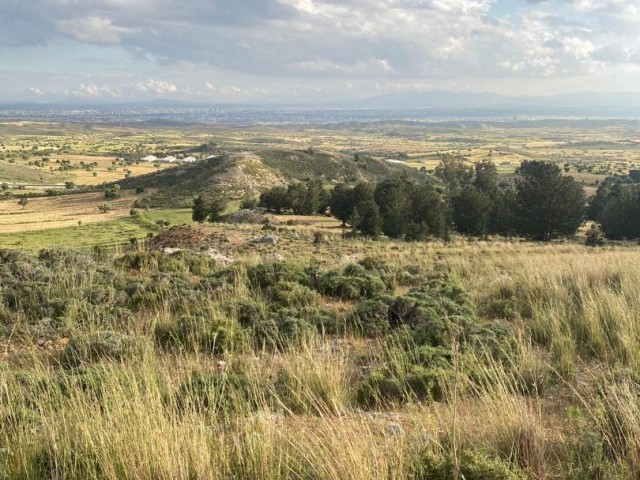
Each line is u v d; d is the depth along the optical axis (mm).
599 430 3650
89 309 7664
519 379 4996
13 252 12094
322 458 3178
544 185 55812
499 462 3207
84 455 3426
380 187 66312
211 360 5914
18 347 6594
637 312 6539
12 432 3793
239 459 3295
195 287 10078
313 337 6512
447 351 5762
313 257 22500
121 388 4102
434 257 20531
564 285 9352
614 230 59188
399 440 3471
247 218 70188
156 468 3191
